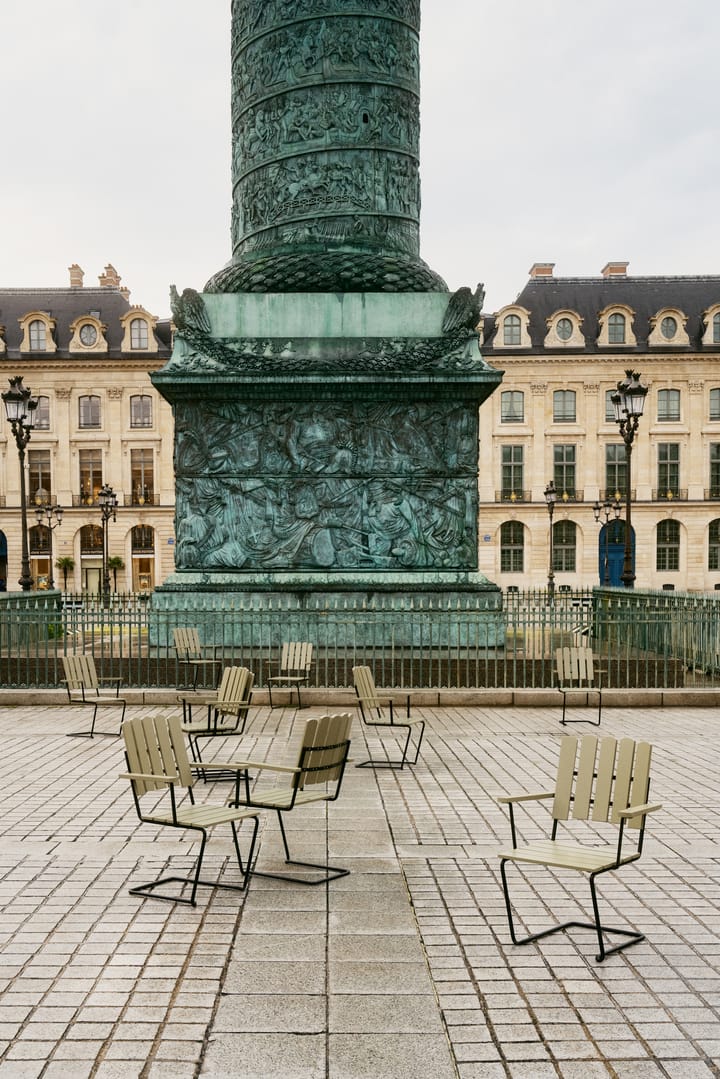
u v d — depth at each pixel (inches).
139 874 282.8
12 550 2810.0
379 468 768.3
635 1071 174.1
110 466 2797.7
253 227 831.7
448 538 767.1
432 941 232.1
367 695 477.1
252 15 826.8
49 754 470.0
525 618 696.4
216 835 324.5
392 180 816.9
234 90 861.2
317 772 298.7
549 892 268.5
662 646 783.1
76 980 209.8
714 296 2901.1
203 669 661.9
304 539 766.5
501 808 361.7
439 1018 192.9
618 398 1053.2
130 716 587.5
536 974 213.6
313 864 290.0
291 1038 184.5
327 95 803.4
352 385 756.6
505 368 2773.1
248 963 218.5
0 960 220.5
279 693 623.2
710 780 414.9
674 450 2790.4
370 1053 179.3
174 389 763.4
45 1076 171.5
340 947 227.9
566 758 259.4
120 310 2925.7
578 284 2923.2
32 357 2783.0
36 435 2795.3
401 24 823.7
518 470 2785.4
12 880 277.0
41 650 781.3
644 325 2834.6
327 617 687.1
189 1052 179.3
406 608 689.0
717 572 2790.4
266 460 770.8
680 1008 197.9
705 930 240.8
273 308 780.6
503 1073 173.0
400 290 786.8
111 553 2790.4
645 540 2780.5
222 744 491.5
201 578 761.0
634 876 283.7
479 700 628.1
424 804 368.5
